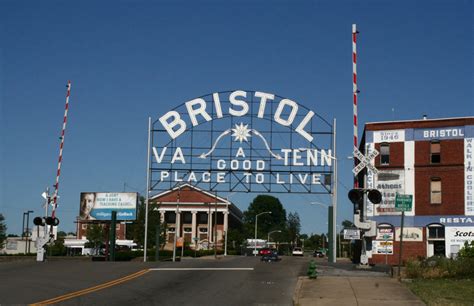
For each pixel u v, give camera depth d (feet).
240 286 74.64
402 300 59.16
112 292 68.23
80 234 371.97
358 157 95.40
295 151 139.95
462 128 158.20
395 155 162.50
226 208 341.82
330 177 139.33
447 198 157.58
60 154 125.70
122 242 280.92
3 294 65.31
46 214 123.34
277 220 543.80
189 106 141.79
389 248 158.81
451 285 70.64
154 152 141.69
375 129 164.86
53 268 99.91
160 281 79.87
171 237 348.79
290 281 79.87
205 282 78.84
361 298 60.70
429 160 160.15
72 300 61.16
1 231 269.44
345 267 102.63
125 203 183.11
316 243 595.06
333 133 140.26
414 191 160.15
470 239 154.20
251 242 310.04
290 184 139.74
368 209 161.48
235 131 141.18
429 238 157.58
